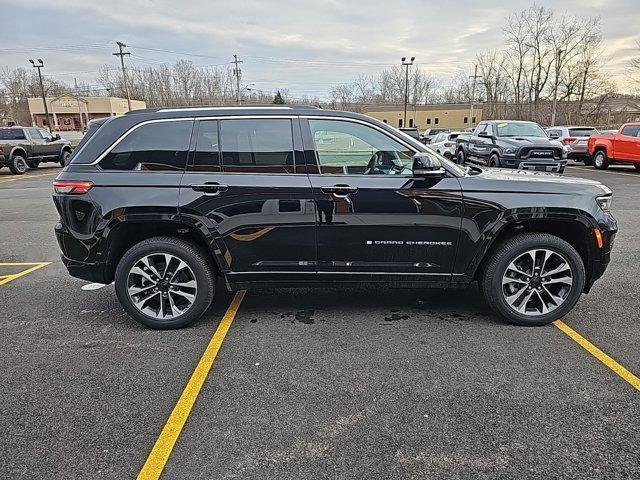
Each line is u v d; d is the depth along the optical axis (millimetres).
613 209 8617
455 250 3494
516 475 2076
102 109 63406
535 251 3500
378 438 2336
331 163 3449
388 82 80438
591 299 4156
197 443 2314
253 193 3395
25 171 17875
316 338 3459
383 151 3469
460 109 71250
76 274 3586
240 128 3441
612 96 49188
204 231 3420
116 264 3674
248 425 2453
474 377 2885
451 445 2279
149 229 3605
